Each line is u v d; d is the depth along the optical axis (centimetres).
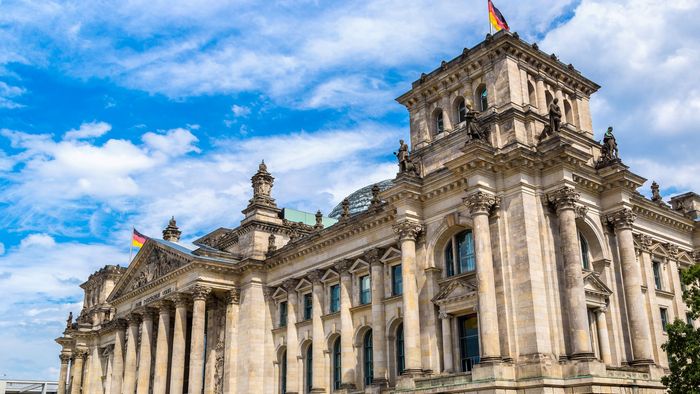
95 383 12144
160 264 9712
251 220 9162
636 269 6094
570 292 5441
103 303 12788
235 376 8669
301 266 8425
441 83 6962
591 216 6181
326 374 7719
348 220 7644
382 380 6731
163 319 9256
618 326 6028
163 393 8906
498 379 5203
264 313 8812
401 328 6944
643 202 6931
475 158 5731
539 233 5734
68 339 13862
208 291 8762
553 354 5372
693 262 7700
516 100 6275
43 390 18188
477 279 5550
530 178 5859
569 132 6500
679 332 5138
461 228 6206
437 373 5988
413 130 7175
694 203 7981
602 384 5103
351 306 7538
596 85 7250
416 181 6391
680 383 5016
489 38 6500
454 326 6053
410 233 6325
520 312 5481
